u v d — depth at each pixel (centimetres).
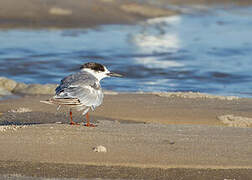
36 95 1650
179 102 1512
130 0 3834
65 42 2755
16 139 1065
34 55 2409
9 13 3256
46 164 955
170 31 3225
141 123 1311
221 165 952
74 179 899
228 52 2611
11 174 916
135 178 906
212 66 2267
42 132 1108
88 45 2695
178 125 1214
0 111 1414
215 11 4125
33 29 3056
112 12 3497
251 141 1077
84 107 1098
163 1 4219
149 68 2208
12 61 2267
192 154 998
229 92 1816
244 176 916
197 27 3412
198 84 1942
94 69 1162
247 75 2102
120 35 3025
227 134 1129
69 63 2270
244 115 1378
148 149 1020
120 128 1162
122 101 1524
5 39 2775
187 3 4325
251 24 3578
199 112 1405
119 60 2359
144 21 3509
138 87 1875
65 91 1055
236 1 4594
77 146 1031
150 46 2730
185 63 2330
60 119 1330
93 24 3256
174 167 945
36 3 3412
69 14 3341
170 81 1986
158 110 1424
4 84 1745
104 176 912
